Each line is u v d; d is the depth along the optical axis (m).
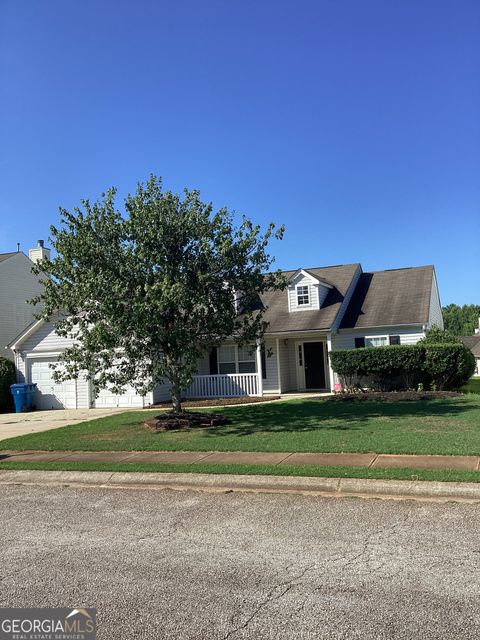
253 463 9.02
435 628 3.84
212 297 13.12
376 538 5.72
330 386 23.14
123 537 6.13
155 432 13.04
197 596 4.50
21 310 31.33
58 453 11.12
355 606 4.21
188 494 7.88
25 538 6.23
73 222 12.66
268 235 13.49
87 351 12.80
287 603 4.31
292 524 6.31
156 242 12.66
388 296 24.97
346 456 9.19
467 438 10.15
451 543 5.47
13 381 23.95
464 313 106.06
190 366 13.52
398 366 19.92
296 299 24.30
